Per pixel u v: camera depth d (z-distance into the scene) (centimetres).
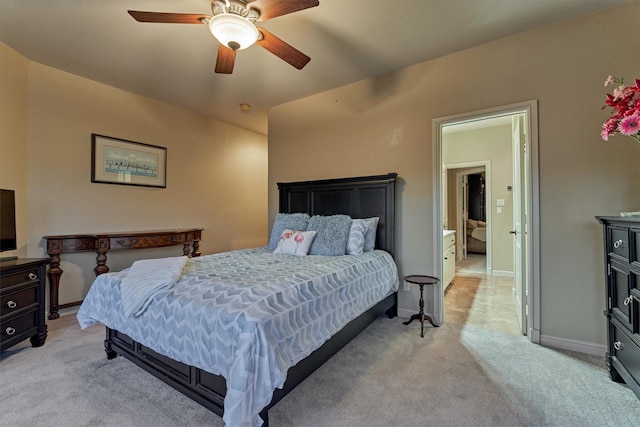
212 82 330
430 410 156
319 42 254
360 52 270
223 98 378
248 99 381
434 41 253
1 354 218
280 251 289
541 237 232
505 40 249
